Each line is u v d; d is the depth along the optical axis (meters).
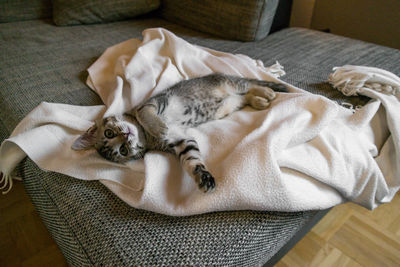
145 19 2.28
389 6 2.06
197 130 0.97
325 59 1.49
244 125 0.93
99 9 2.07
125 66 1.25
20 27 2.07
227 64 1.32
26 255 1.30
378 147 1.00
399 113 1.01
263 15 1.71
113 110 1.07
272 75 1.25
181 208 0.67
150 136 0.99
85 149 0.92
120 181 0.78
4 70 1.45
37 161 0.87
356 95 1.15
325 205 0.78
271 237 0.70
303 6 2.70
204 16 1.92
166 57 1.36
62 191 0.79
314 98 0.94
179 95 1.11
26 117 0.98
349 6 2.29
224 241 0.63
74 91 1.27
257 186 0.68
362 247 1.31
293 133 0.83
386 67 1.39
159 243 0.62
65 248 0.76
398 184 0.97
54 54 1.63
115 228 0.66
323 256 1.28
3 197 1.59
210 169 0.78
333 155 0.81
